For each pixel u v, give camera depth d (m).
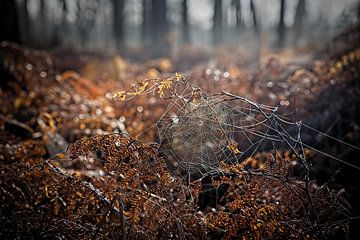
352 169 3.39
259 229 2.19
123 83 6.92
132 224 2.25
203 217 2.47
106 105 5.30
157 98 4.81
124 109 4.94
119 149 2.28
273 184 2.30
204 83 4.79
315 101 4.93
